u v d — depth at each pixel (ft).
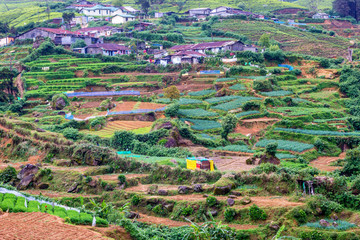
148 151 289.74
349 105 428.97
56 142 273.33
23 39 581.94
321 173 214.07
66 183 222.28
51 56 517.14
